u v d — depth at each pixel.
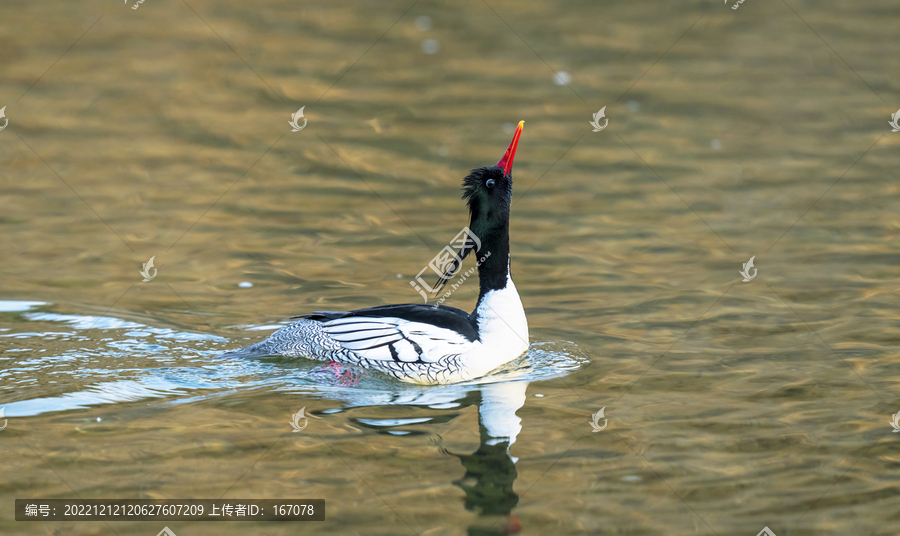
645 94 26.45
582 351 12.38
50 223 17.56
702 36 31.56
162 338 12.51
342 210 18.61
